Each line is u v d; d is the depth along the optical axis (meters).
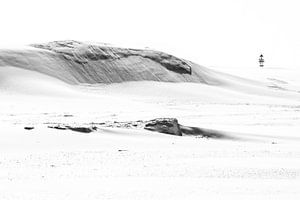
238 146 40.47
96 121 56.81
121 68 134.25
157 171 25.58
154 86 124.56
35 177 22.98
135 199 18.12
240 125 61.50
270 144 43.38
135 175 24.23
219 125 59.94
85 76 125.56
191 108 86.81
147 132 45.94
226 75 158.75
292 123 64.75
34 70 118.00
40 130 40.50
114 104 86.94
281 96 135.62
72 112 71.88
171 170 25.98
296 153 35.78
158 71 137.25
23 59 122.12
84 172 24.89
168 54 148.00
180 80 136.25
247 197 18.66
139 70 135.62
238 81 154.50
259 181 22.92
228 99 114.31
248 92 137.50
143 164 28.14
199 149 36.88
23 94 96.69
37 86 103.50
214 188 20.56
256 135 51.16
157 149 35.97
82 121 56.75
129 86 124.12
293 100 127.06
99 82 124.62
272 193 19.73
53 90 101.81
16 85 103.31
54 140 37.34
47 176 23.38
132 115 67.62
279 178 24.47
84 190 19.64
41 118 60.47
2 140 35.81
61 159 29.62
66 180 22.19
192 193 19.34
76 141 37.78
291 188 20.97
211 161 29.70
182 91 121.44
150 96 113.94
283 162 29.89
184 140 43.34
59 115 65.94
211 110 83.62
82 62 131.00
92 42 150.75
